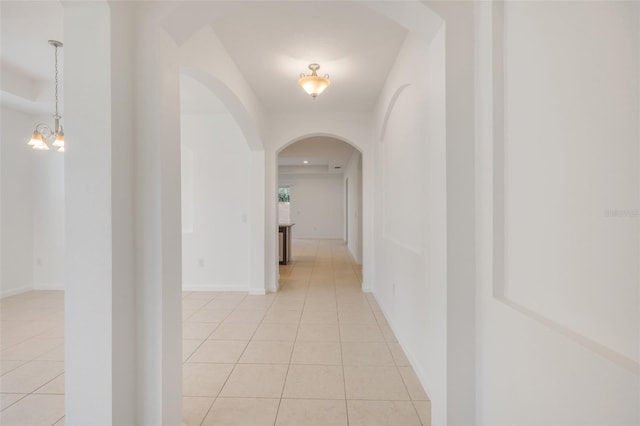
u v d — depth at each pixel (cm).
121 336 155
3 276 449
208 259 502
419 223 246
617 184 87
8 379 234
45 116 479
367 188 482
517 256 133
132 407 163
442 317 164
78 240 151
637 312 82
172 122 175
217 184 500
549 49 113
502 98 143
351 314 383
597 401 89
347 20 248
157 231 164
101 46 150
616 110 87
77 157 151
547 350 108
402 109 301
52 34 282
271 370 248
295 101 430
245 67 327
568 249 104
